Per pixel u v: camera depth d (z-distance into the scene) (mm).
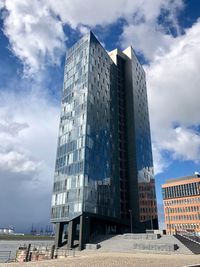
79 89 83125
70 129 80000
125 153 104938
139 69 130875
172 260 29672
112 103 99438
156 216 105875
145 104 128500
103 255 38719
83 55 87688
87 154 71125
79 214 64188
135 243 50781
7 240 166250
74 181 69875
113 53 120938
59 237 69125
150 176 112250
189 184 144875
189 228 136250
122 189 97125
